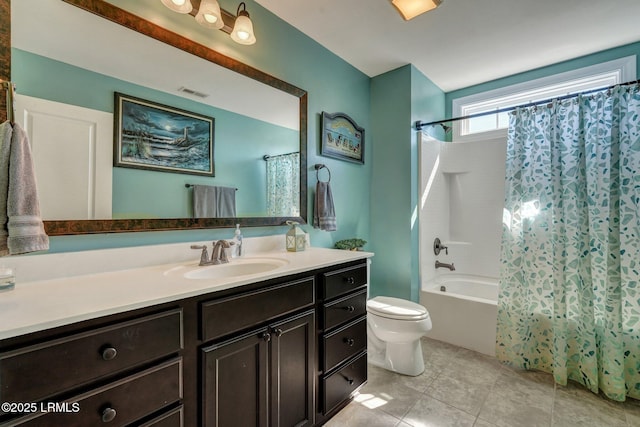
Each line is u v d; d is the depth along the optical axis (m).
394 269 2.55
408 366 1.92
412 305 2.01
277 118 1.81
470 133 2.99
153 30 1.28
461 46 2.21
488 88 2.85
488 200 2.84
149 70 1.28
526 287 2.04
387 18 1.88
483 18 1.88
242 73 1.62
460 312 2.33
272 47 1.80
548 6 1.77
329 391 1.44
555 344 1.84
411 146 2.47
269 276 1.15
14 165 0.81
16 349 0.64
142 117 1.26
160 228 1.29
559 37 2.10
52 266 1.04
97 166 1.14
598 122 1.83
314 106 2.09
